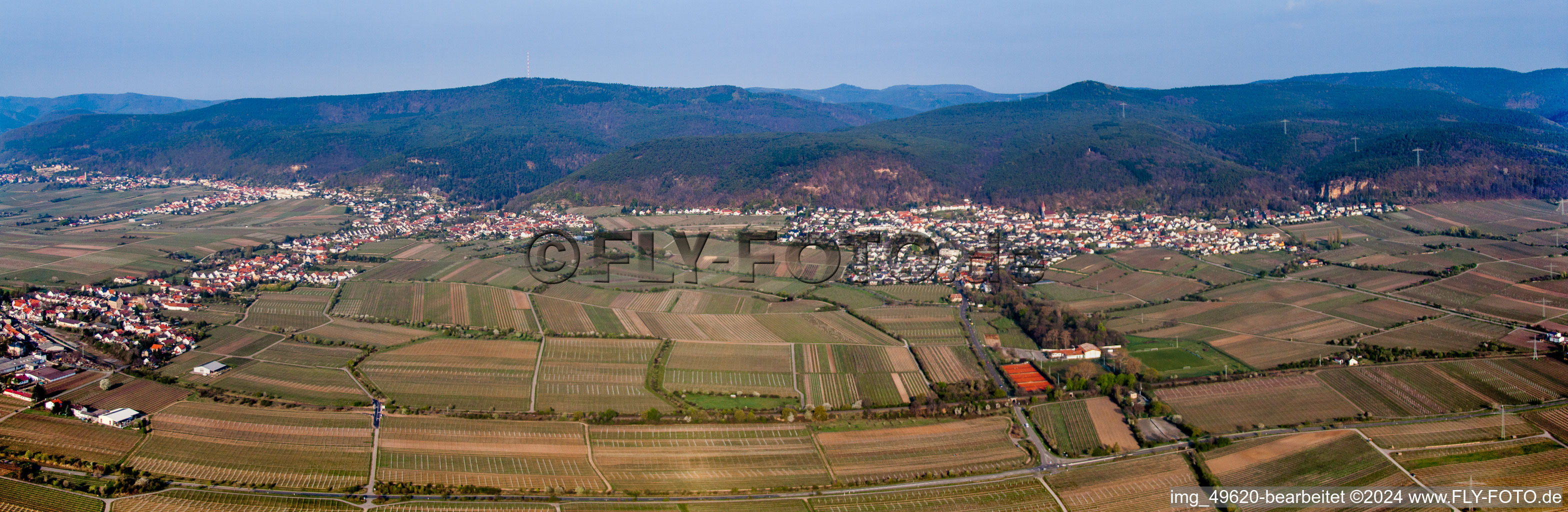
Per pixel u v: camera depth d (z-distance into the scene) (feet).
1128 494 639.35
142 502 611.47
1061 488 651.66
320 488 636.48
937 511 616.80
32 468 651.66
